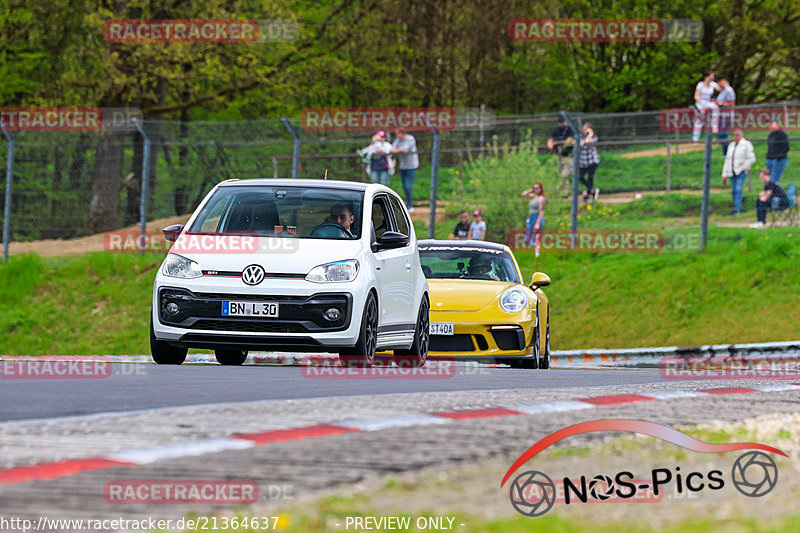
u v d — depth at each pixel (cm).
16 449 1350
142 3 11256
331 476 1216
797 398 2269
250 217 3466
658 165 8712
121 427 1553
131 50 11050
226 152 9569
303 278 3191
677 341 6812
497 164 8394
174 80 11700
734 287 7181
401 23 14275
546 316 5116
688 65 15512
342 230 3425
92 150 10106
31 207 9544
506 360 4588
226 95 12344
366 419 1680
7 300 8150
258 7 11794
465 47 14688
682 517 1076
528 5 15038
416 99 14538
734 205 8212
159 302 3250
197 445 1395
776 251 7462
